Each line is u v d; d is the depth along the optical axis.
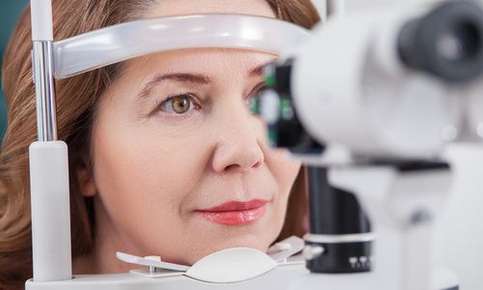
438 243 1.07
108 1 0.72
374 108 0.31
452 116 0.34
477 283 1.08
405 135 0.32
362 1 0.72
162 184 0.67
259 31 0.64
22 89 0.80
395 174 0.32
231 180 0.67
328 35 0.32
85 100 0.71
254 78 0.68
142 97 0.67
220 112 0.67
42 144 0.59
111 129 0.69
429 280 0.35
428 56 0.29
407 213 0.33
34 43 0.60
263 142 0.68
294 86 0.33
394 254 0.34
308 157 0.35
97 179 0.72
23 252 0.84
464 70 0.30
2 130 1.13
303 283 0.41
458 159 1.09
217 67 0.66
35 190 0.59
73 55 0.61
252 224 0.68
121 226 0.71
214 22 0.63
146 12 0.70
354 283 0.39
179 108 0.67
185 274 0.59
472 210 1.08
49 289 0.57
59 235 0.59
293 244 0.72
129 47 0.62
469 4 0.30
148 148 0.67
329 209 0.41
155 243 0.69
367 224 0.41
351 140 0.32
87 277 0.60
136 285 0.57
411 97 0.32
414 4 0.33
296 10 0.78
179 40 0.62
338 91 0.31
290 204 0.85
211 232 0.67
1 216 0.84
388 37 0.30
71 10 0.75
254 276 0.60
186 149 0.66
